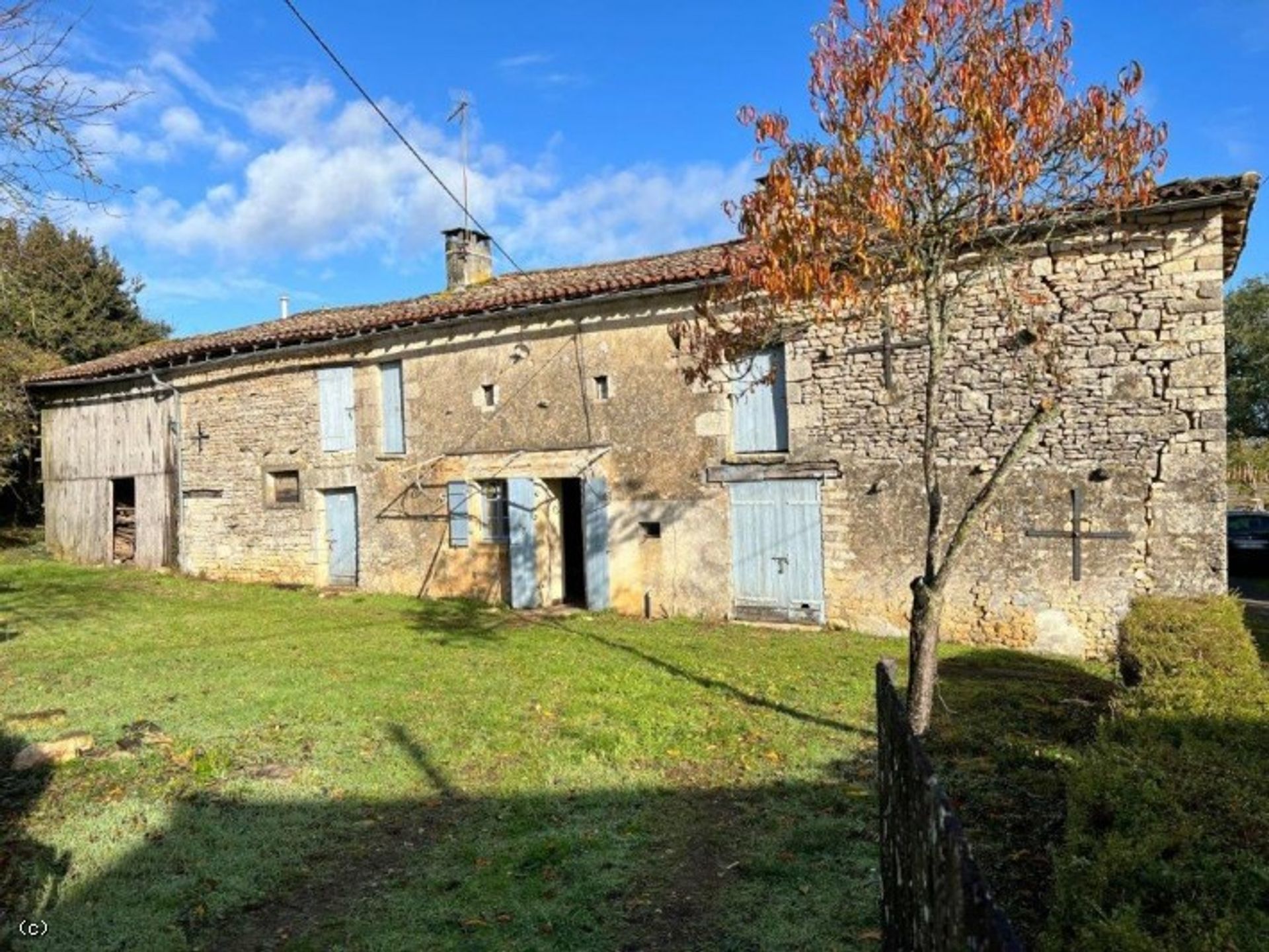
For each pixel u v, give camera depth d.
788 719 6.07
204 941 3.40
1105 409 8.04
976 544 8.62
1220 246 7.62
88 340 21.89
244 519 14.51
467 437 12.05
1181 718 3.72
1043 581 8.31
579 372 11.09
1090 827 2.74
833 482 9.44
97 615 10.83
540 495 11.55
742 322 5.88
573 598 12.22
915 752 2.37
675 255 12.27
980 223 4.75
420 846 4.20
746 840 4.18
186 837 4.25
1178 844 2.52
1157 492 7.86
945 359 8.76
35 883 3.81
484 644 8.91
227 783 4.96
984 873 3.63
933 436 5.02
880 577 9.20
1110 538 8.04
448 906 3.60
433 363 12.38
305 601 12.16
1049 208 5.21
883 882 3.10
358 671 7.60
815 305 6.66
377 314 13.10
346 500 13.57
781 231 4.43
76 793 4.81
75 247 21.45
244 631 9.73
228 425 14.66
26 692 6.90
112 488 16.64
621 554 10.84
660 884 3.78
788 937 3.31
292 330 13.86
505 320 11.62
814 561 9.60
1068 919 2.27
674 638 9.20
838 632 9.37
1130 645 5.41
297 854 4.11
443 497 12.35
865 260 4.47
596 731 5.81
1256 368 21.89
